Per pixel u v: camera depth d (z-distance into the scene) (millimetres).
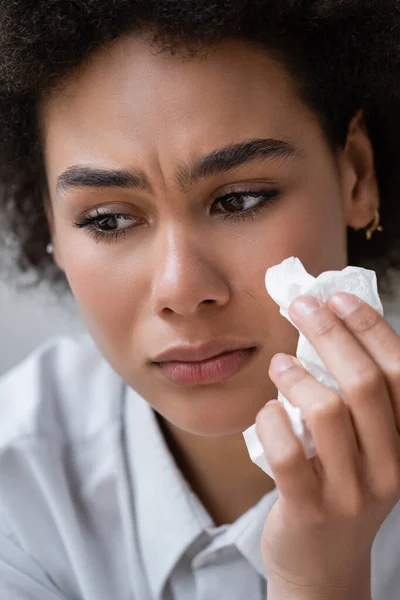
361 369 835
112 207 1027
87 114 1009
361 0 1083
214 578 1249
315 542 919
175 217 1003
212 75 972
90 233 1061
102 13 971
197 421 1064
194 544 1252
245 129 985
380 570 1244
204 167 976
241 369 1031
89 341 1532
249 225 1006
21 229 1502
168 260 992
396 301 1554
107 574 1322
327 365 850
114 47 983
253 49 994
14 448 1355
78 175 1024
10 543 1335
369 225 1259
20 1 1034
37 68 1037
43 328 2078
